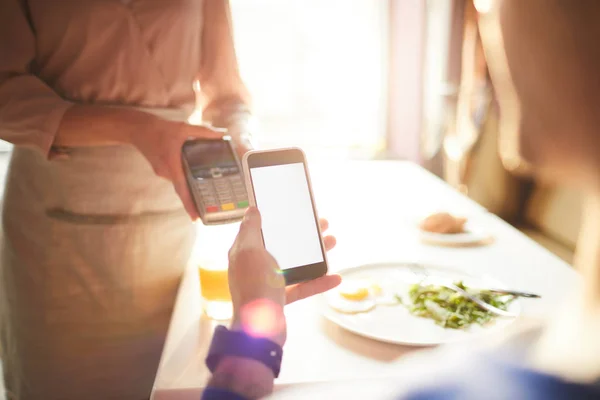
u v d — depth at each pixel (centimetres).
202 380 66
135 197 98
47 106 87
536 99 30
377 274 96
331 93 310
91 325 102
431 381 31
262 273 57
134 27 96
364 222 129
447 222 119
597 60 27
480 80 273
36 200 98
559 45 28
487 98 247
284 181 77
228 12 115
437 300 82
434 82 305
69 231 97
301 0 296
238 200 77
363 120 313
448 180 296
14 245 101
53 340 102
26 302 101
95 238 97
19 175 99
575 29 27
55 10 92
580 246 31
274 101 318
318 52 304
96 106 89
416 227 122
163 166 82
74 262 98
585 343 28
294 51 307
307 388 37
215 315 82
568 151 30
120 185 97
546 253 108
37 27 94
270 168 77
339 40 301
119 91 99
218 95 118
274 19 300
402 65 304
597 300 29
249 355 50
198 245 114
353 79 306
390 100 309
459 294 83
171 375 67
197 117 125
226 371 49
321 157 311
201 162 80
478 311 80
